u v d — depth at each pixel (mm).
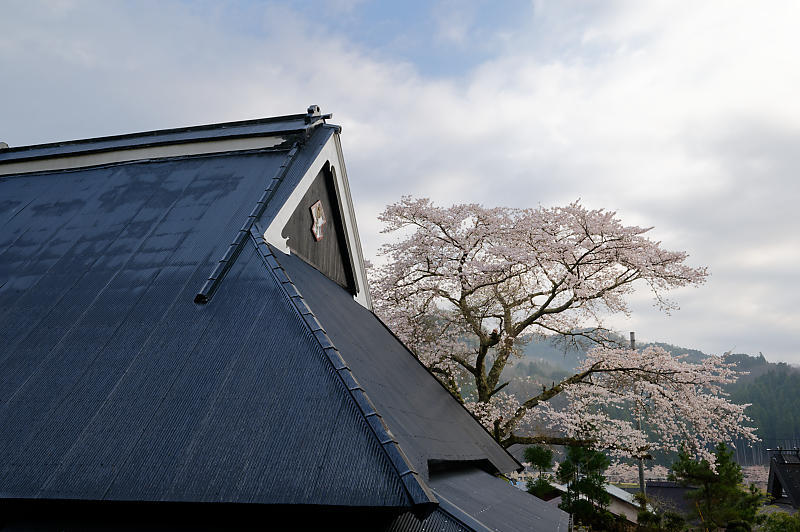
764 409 73750
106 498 3305
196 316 4641
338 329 5336
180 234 6004
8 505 3506
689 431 16344
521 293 18766
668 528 18906
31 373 4379
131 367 4242
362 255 9383
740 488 21406
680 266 16234
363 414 3508
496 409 15906
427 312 18125
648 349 16844
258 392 3801
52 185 7848
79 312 5023
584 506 17125
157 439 3607
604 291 16234
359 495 3059
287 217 6547
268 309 4551
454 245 17156
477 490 4996
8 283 5719
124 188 7363
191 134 8297
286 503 3090
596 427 15914
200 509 3312
